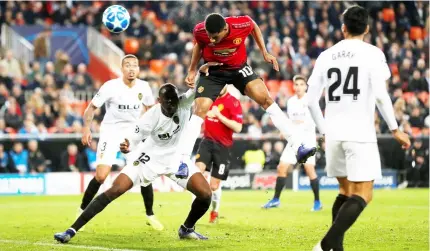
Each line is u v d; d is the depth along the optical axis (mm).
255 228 12500
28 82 25953
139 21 30484
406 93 28156
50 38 28984
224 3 31797
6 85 24984
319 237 11195
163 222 13477
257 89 10617
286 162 16500
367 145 8477
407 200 18641
